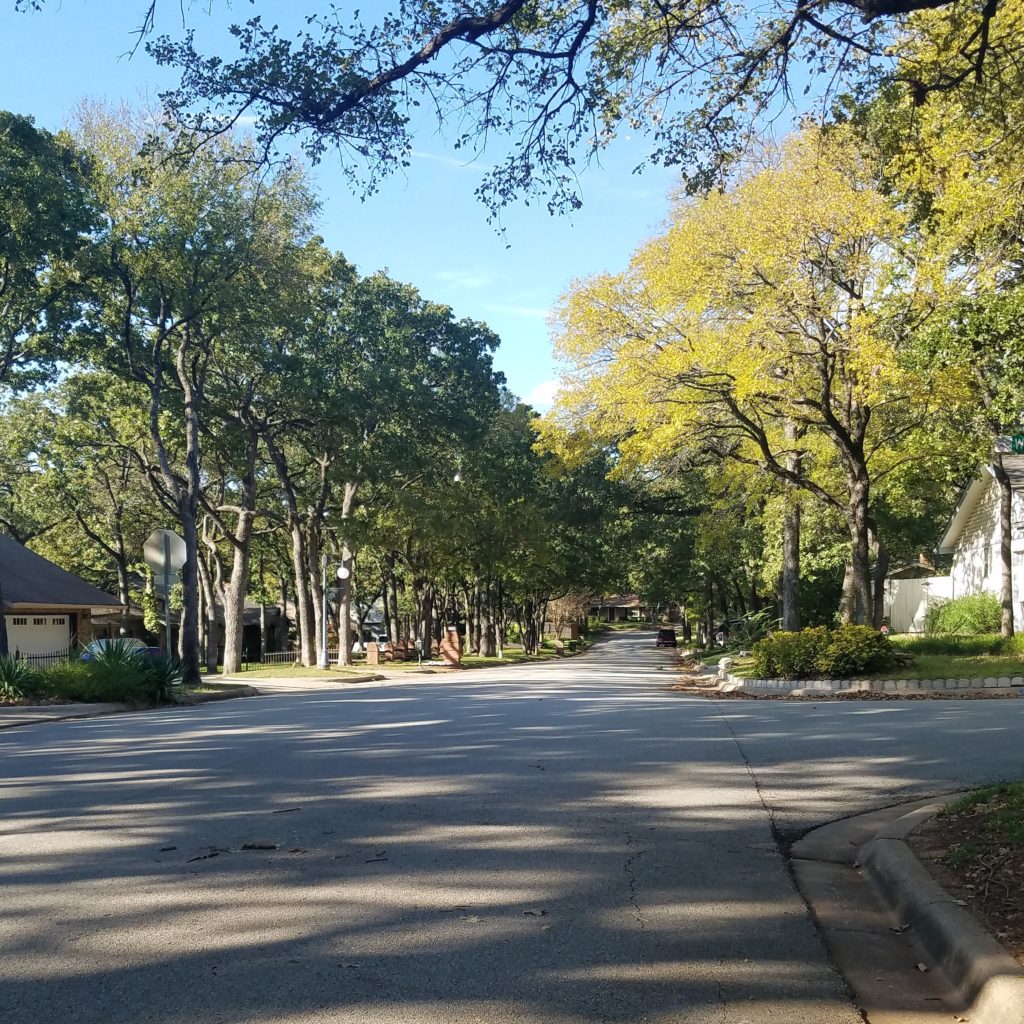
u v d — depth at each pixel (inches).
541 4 381.1
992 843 256.4
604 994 185.0
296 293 1120.8
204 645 2455.7
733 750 451.5
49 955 203.6
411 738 514.0
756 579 1865.2
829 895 252.7
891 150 515.2
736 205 796.6
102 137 997.8
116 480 1948.8
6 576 1456.7
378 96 358.3
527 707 700.7
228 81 350.9
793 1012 178.9
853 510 851.4
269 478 1877.5
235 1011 176.7
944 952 202.8
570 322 915.4
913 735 479.5
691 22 398.3
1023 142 482.9
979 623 1234.0
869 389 750.5
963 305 668.1
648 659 2310.5
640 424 855.7
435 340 1648.6
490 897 240.4
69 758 472.7
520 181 405.7
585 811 331.3
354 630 3353.8
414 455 1603.1
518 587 2613.2
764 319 773.9
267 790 369.7
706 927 222.1
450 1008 178.1
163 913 228.8
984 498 1312.7
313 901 236.7
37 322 1074.1
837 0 338.6
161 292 1067.9
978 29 390.0
